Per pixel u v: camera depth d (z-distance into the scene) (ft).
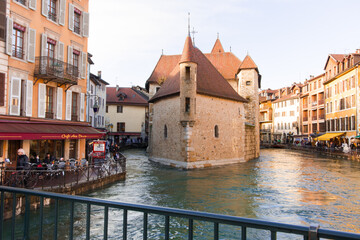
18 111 51.88
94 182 50.88
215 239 8.34
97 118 141.08
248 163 99.81
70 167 51.16
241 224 7.98
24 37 53.72
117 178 61.36
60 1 61.62
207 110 89.66
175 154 88.33
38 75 55.36
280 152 162.71
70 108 64.23
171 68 138.82
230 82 127.24
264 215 38.55
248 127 111.65
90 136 62.28
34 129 50.47
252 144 116.26
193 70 83.76
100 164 55.93
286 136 235.61
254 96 116.88
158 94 103.04
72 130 59.62
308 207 42.24
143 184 58.59
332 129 153.38
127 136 193.57
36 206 38.04
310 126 193.98
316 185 58.54
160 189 54.08
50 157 58.03
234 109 101.91
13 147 51.67
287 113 236.02
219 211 40.32
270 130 257.14
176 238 31.01
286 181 63.26
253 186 57.52
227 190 53.78
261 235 32.45
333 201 45.68
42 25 57.26
